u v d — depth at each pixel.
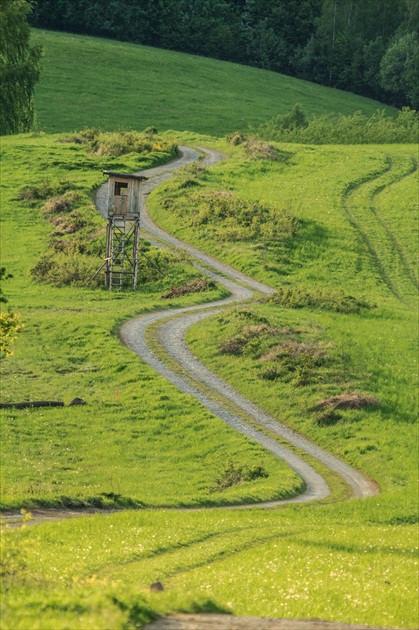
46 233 126.81
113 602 22.16
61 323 92.06
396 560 36.59
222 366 83.69
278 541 39.31
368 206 145.62
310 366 80.88
